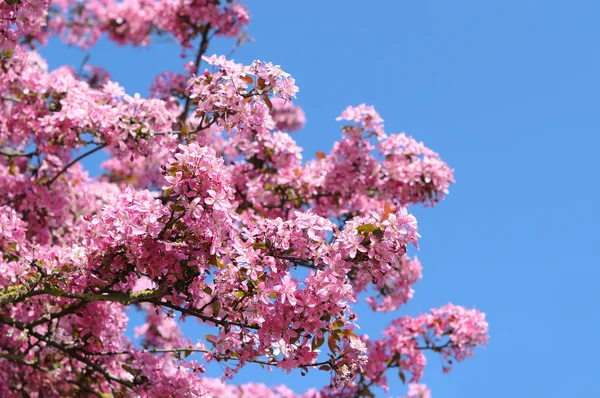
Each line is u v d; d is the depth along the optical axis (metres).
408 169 9.23
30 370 7.73
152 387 6.00
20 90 8.23
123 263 5.34
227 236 5.14
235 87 5.68
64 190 9.11
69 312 6.30
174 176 4.90
